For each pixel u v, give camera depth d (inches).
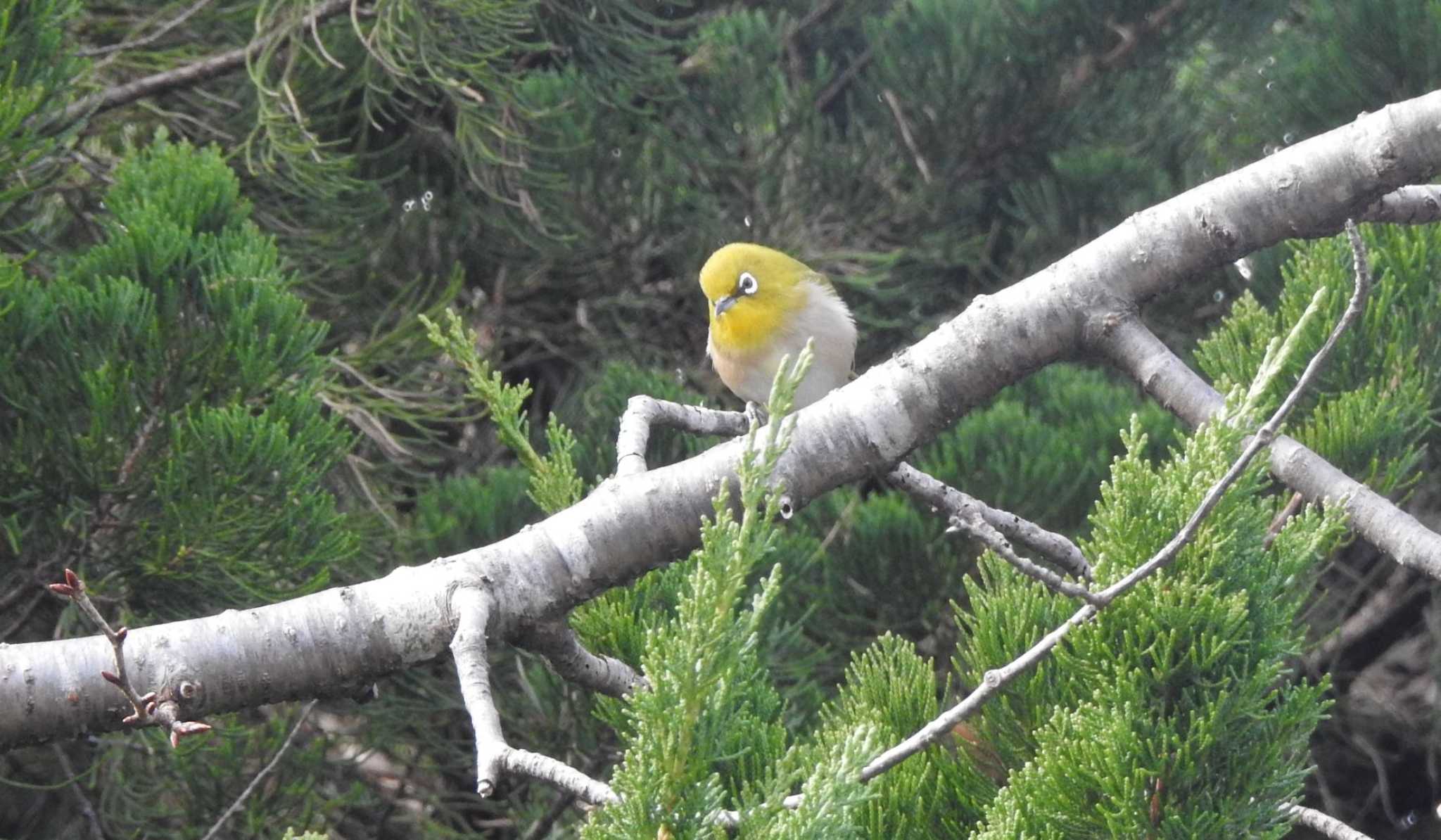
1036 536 218.5
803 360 140.6
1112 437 487.8
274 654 194.4
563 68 558.9
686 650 137.6
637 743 138.1
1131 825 165.0
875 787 182.9
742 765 180.4
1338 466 259.1
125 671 171.2
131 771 451.8
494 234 601.6
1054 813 169.6
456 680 484.1
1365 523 221.8
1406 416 267.0
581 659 209.6
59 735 189.5
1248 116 591.5
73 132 329.1
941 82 631.8
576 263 619.5
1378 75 487.8
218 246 331.0
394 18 453.7
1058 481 467.2
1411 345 281.6
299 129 439.2
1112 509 180.1
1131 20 625.3
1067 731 176.4
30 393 309.4
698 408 248.2
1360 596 593.0
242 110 492.1
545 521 209.8
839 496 504.1
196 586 321.1
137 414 310.0
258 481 306.8
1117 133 643.5
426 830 505.4
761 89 629.9
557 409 612.4
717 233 618.5
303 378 334.0
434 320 466.9
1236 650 173.3
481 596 197.5
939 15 633.0
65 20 331.0
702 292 621.6
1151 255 236.2
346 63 500.7
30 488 310.5
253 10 472.4
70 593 166.6
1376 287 288.7
